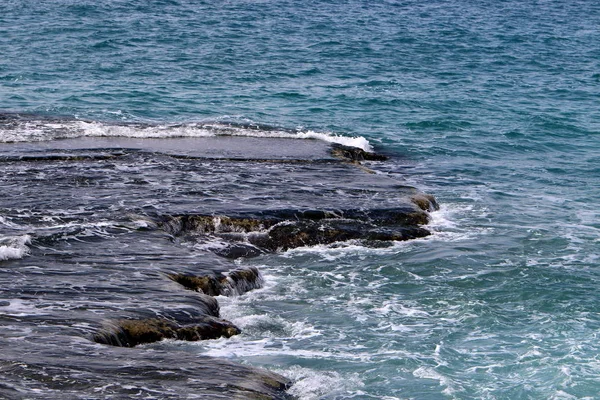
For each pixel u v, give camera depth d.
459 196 39.50
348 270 30.33
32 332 22.31
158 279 26.73
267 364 23.45
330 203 34.72
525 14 115.19
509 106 59.75
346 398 22.05
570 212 37.78
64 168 37.66
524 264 31.41
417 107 57.97
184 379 20.56
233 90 59.88
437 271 30.56
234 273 28.12
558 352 24.72
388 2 117.88
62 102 53.41
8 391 19.06
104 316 23.75
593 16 117.00
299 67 70.00
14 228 29.97
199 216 32.31
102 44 74.50
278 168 39.66
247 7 104.00
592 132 53.38
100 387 19.72
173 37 80.25
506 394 22.47
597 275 30.64
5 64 64.38
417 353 24.55
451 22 102.25
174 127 46.59
